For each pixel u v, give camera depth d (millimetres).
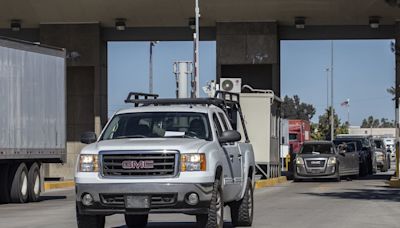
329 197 31500
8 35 50281
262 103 42719
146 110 17578
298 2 44094
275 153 45906
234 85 40062
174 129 17047
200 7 45062
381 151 64938
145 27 49625
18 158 29812
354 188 38531
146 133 17047
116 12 46188
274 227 19562
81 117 50281
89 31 48312
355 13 45750
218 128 17781
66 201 31625
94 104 49250
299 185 42125
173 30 50062
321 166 45438
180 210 15414
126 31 49844
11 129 29516
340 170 46281
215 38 49656
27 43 31000
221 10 45438
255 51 47031
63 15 46875
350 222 20938
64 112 34031
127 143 15852
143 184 15289
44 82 32344
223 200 16891
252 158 20141
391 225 20203
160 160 15484
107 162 15602
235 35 47156
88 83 50375
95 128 49062
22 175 30562
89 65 48438
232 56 47188
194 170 15484
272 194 33906
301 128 75062
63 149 33906
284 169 62156
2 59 29172
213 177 15883
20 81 30391
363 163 54000
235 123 21422
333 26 49250
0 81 28953
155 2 44594
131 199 15352
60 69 33750
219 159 16375
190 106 17922
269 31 47031
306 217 22375
